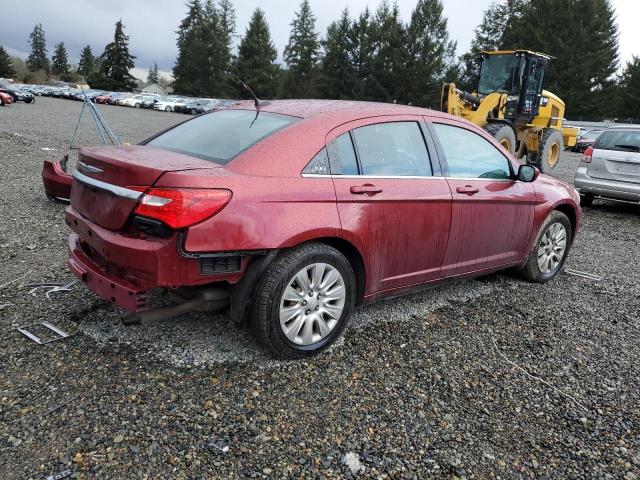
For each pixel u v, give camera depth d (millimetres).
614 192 9289
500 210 4484
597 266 6117
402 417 2922
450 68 61000
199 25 86875
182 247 2826
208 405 2877
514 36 58812
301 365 3355
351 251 3559
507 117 14227
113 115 35062
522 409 3090
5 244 5379
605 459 2711
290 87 75250
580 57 53469
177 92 85250
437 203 3916
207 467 2439
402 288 3951
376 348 3668
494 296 4844
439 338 3902
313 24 76062
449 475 2520
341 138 3504
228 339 3588
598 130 29938
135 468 2398
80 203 3330
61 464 2389
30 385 2936
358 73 66938
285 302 3232
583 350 3875
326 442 2672
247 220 2969
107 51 94062
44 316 3734
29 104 40562
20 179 9164
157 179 2838
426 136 4020
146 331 3611
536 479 2539
